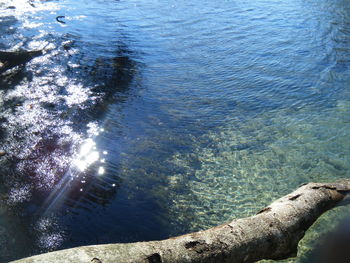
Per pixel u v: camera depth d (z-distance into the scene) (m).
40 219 4.74
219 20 13.62
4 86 8.33
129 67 9.81
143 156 6.20
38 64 9.59
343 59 10.16
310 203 4.15
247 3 15.62
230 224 3.69
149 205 5.13
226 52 10.88
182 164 6.04
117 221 4.82
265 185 5.55
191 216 4.96
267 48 11.08
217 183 5.61
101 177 5.64
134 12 14.57
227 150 6.43
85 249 2.96
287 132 6.93
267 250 3.64
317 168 5.90
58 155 6.09
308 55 10.50
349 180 4.85
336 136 6.74
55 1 15.70
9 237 4.41
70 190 5.33
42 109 7.48
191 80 9.21
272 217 3.85
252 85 8.92
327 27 12.55
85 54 10.45
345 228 4.43
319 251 4.20
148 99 8.19
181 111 7.73
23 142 6.36
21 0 15.42
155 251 3.12
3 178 5.44
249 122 7.32
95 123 7.12
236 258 3.43
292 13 14.12
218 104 8.05
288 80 9.09
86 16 13.90
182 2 15.92
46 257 2.82
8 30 11.80
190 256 3.19
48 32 11.92
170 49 11.11
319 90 8.55
